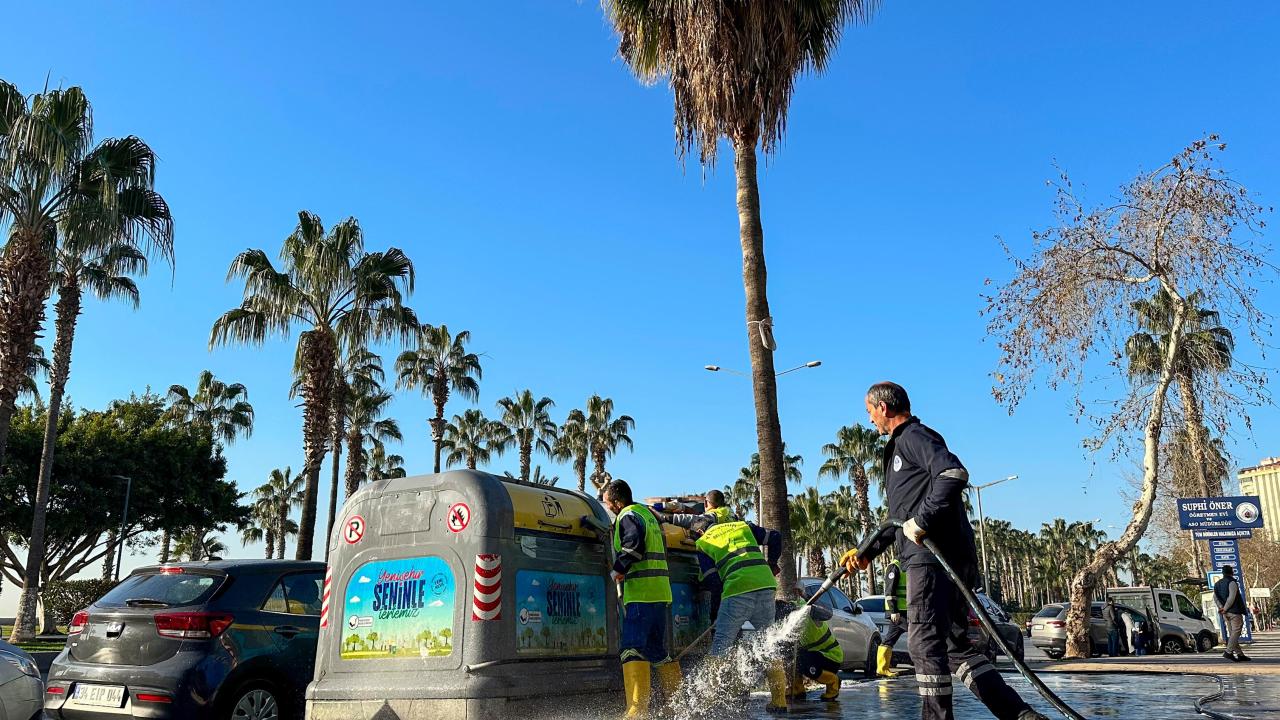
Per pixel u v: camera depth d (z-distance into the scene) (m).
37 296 19.48
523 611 5.59
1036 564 118.69
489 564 5.45
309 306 25.05
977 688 4.28
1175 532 38.28
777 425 11.84
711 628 6.81
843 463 61.56
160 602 7.09
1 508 35.00
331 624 5.89
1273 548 58.56
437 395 47.09
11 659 5.75
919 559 4.36
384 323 25.55
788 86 12.52
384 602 5.72
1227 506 22.50
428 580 5.60
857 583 62.09
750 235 12.33
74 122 18.92
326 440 24.83
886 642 10.84
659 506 7.82
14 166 18.42
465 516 5.56
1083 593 17.91
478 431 59.47
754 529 7.39
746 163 12.46
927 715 4.31
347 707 5.59
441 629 5.47
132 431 39.12
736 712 6.69
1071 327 17.16
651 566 6.20
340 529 6.05
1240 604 15.54
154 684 6.71
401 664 5.54
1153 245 17.00
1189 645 22.97
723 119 12.24
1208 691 8.38
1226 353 18.34
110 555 42.53
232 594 7.25
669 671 6.40
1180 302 17.56
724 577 6.88
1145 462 18.05
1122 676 10.88
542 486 6.17
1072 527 116.25
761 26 11.98
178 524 39.56
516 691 5.37
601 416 58.00
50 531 35.69
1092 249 17.34
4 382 19.00
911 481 4.45
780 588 11.33
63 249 20.02
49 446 26.69
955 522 4.38
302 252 25.16
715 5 11.98
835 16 12.66
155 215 19.84
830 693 8.03
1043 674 11.49
